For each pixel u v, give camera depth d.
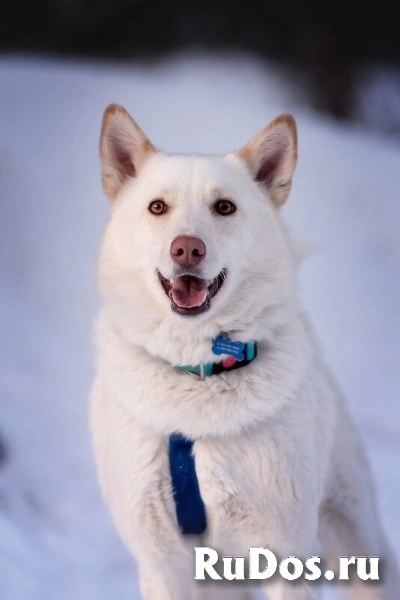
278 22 20.66
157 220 3.83
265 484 3.72
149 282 3.77
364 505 4.45
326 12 20.58
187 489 3.75
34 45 21.17
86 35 21.30
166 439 3.76
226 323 3.78
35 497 6.11
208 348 3.75
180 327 3.75
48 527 5.78
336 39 20.61
